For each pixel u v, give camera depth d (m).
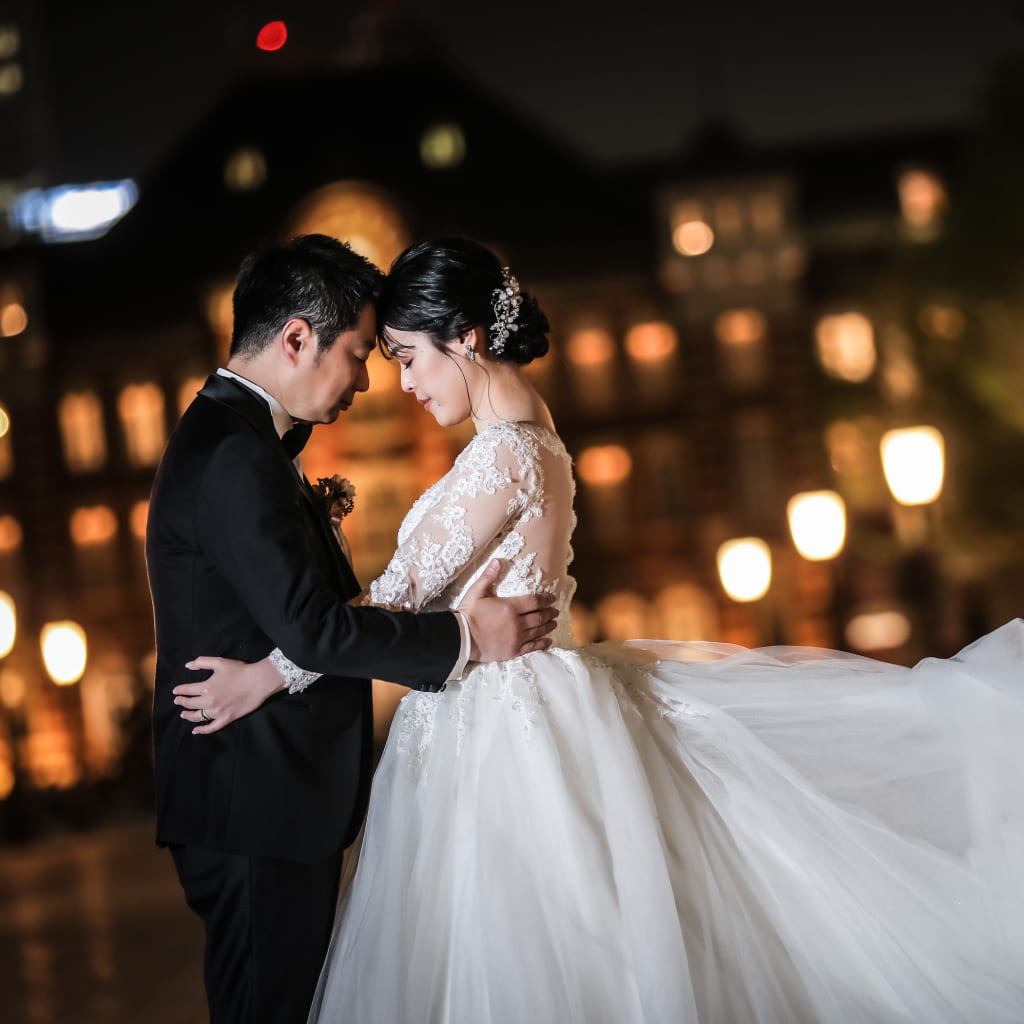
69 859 12.99
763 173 30.92
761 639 29.91
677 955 2.47
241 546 2.65
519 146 32.66
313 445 30.08
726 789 2.78
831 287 31.12
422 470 29.98
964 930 2.60
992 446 20.47
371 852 2.82
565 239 31.45
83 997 5.59
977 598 28.58
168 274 32.09
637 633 30.45
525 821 2.67
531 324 2.99
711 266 30.91
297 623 2.61
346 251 2.88
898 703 2.78
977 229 20.12
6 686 29.91
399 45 33.69
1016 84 19.75
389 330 2.94
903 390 29.59
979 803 2.63
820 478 30.33
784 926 2.66
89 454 31.50
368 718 2.91
